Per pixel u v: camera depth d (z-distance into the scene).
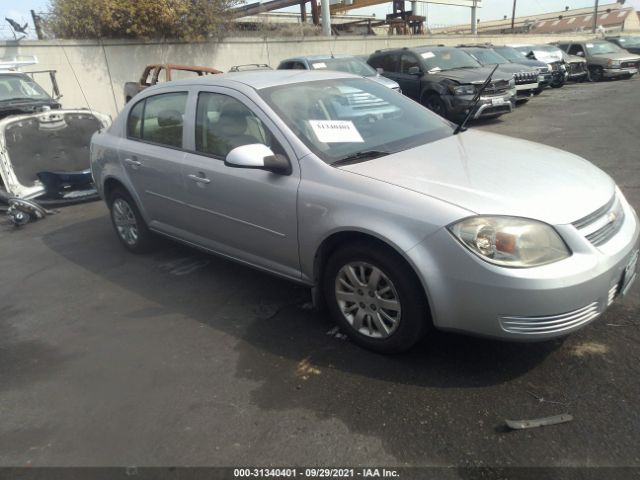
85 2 14.75
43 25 15.55
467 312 2.65
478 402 2.65
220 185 3.68
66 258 5.18
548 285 2.47
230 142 3.69
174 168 4.07
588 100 14.16
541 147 3.63
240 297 4.02
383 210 2.80
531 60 16.19
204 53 17.25
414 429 2.50
